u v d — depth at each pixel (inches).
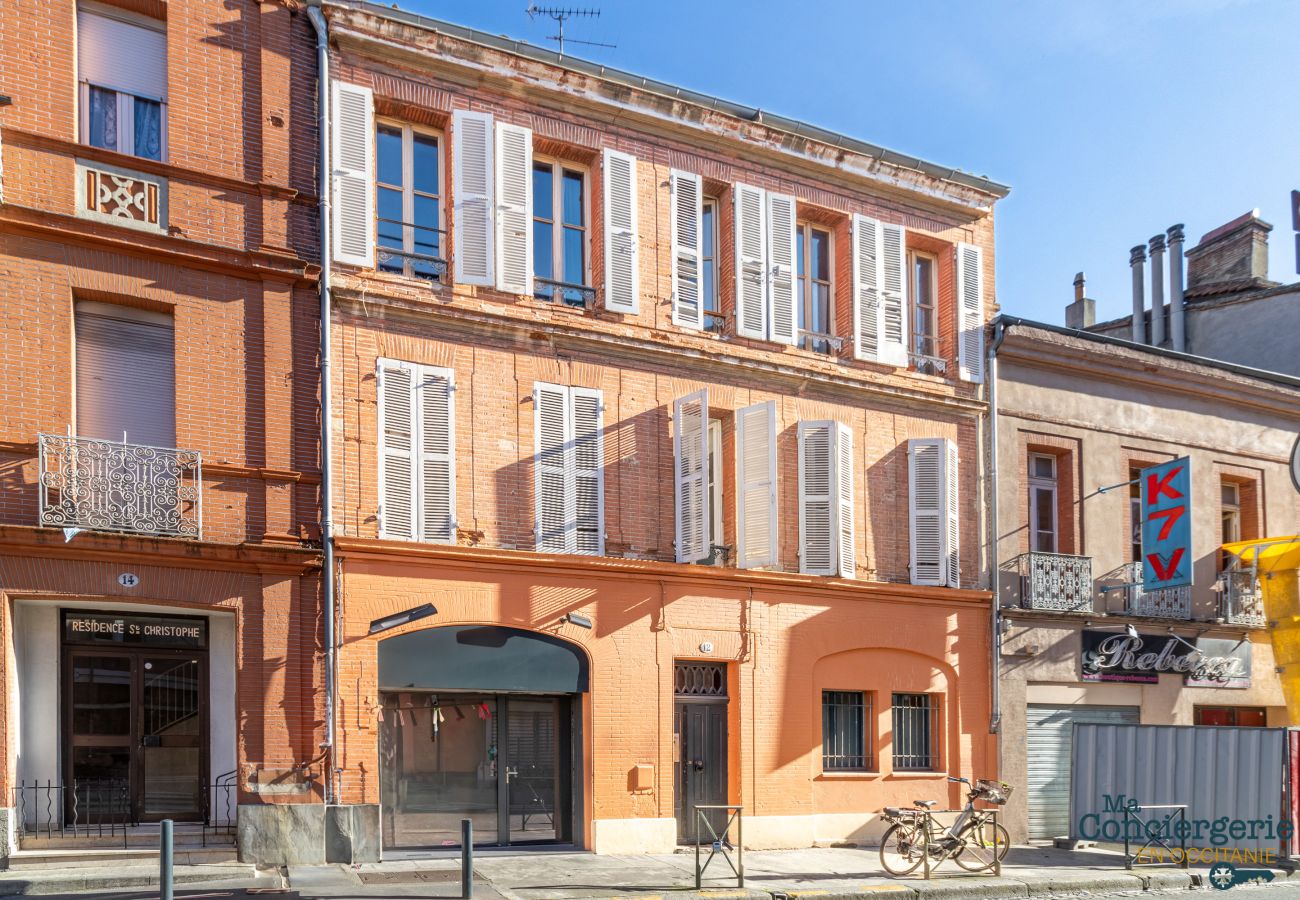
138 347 497.4
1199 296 1050.7
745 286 655.8
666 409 622.5
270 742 492.7
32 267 468.4
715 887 483.8
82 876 433.7
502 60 589.6
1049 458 782.5
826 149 688.4
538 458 578.2
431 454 551.5
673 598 605.3
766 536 604.7
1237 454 854.5
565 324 590.9
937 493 698.2
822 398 678.5
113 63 506.0
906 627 684.1
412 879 474.3
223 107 520.1
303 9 546.6
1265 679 830.5
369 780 514.3
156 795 501.0
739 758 615.5
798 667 641.0
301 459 518.3
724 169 664.4
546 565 568.1
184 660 512.7
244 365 511.2
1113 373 794.8
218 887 441.4
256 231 520.1
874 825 655.1
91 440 465.1
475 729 565.9
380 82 562.9
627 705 584.1
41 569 454.9
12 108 471.5
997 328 739.4
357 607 520.4
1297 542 768.9
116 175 490.9
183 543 477.7
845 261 703.1
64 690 487.2
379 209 568.1
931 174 729.6
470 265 570.6
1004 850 567.5
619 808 574.9
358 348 541.0
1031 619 732.7
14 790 452.1
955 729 695.1
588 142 619.5
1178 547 722.8
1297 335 967.0
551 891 462.3
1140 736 637.3
